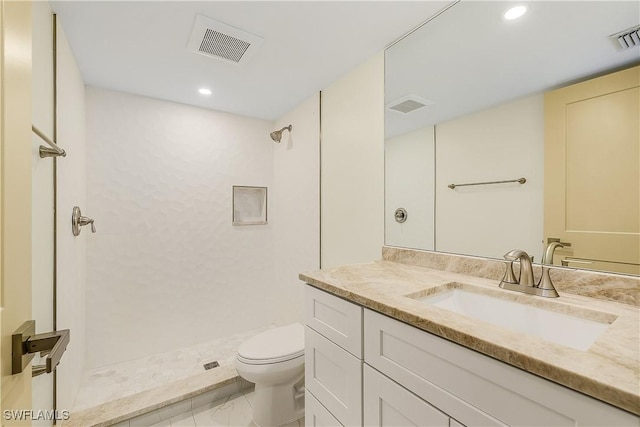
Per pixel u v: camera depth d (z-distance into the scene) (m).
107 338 2.05
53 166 1.23
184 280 2.34
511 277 1.04
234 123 2.57
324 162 2.08
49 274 1.17
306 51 1.61
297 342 1.65
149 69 1.78
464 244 1.29
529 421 0.56
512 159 1.14
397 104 1.54
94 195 2.00
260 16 1.32
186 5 1.24
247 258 2.63
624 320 0.73
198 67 1.77
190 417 1.64
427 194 1.43
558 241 1.01
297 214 2.40
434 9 1.29
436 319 0.73
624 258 0.88
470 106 1.27
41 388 1.14
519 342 0.60
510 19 1.14
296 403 1.66
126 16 1.30
